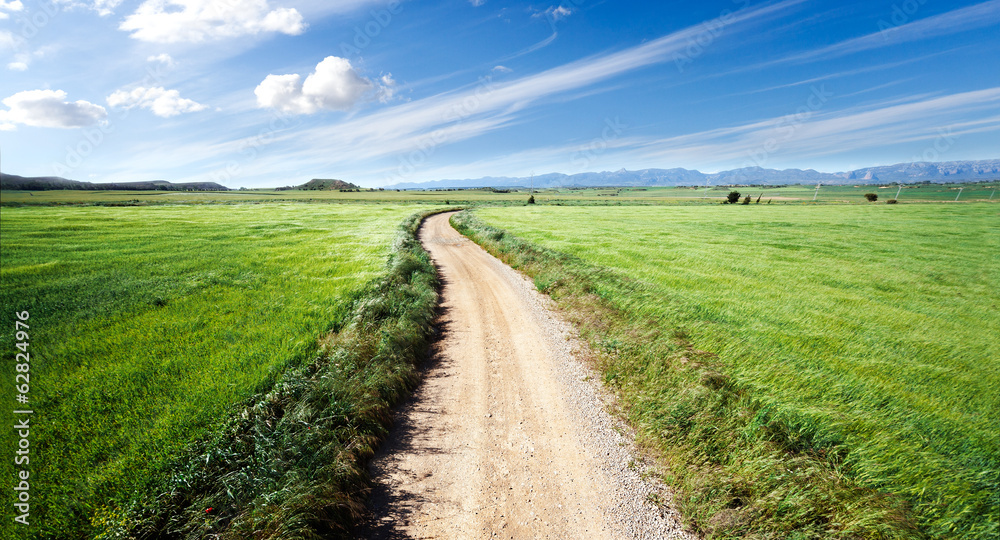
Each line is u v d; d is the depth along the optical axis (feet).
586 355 31.86
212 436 18.45
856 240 102.83
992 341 34.27
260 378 23.98
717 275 58.95
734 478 16.53
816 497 15.02
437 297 48.96
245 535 13.58
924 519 14.52
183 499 15.38
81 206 207.41
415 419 23.52
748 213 203.00
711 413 20.56
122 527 13.70
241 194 486.38
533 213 208.23
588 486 17.60
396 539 14.94
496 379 28.45
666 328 33.47
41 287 46.83
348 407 20.88
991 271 64.80
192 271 57.21
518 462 19.34
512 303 47.73
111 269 57.72
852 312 41.93
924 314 42.55
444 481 18.10
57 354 28.27
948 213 189.78
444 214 207.72
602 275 53.31
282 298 42.39
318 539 13.98
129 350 28.86
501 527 15.42
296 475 15.99
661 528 15.31
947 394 24.54
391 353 28.25
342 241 94.63
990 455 18.33
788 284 54.39
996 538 13.47
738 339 31.55
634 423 22.30
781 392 23.26
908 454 17.71
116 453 17.47
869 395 23.61
